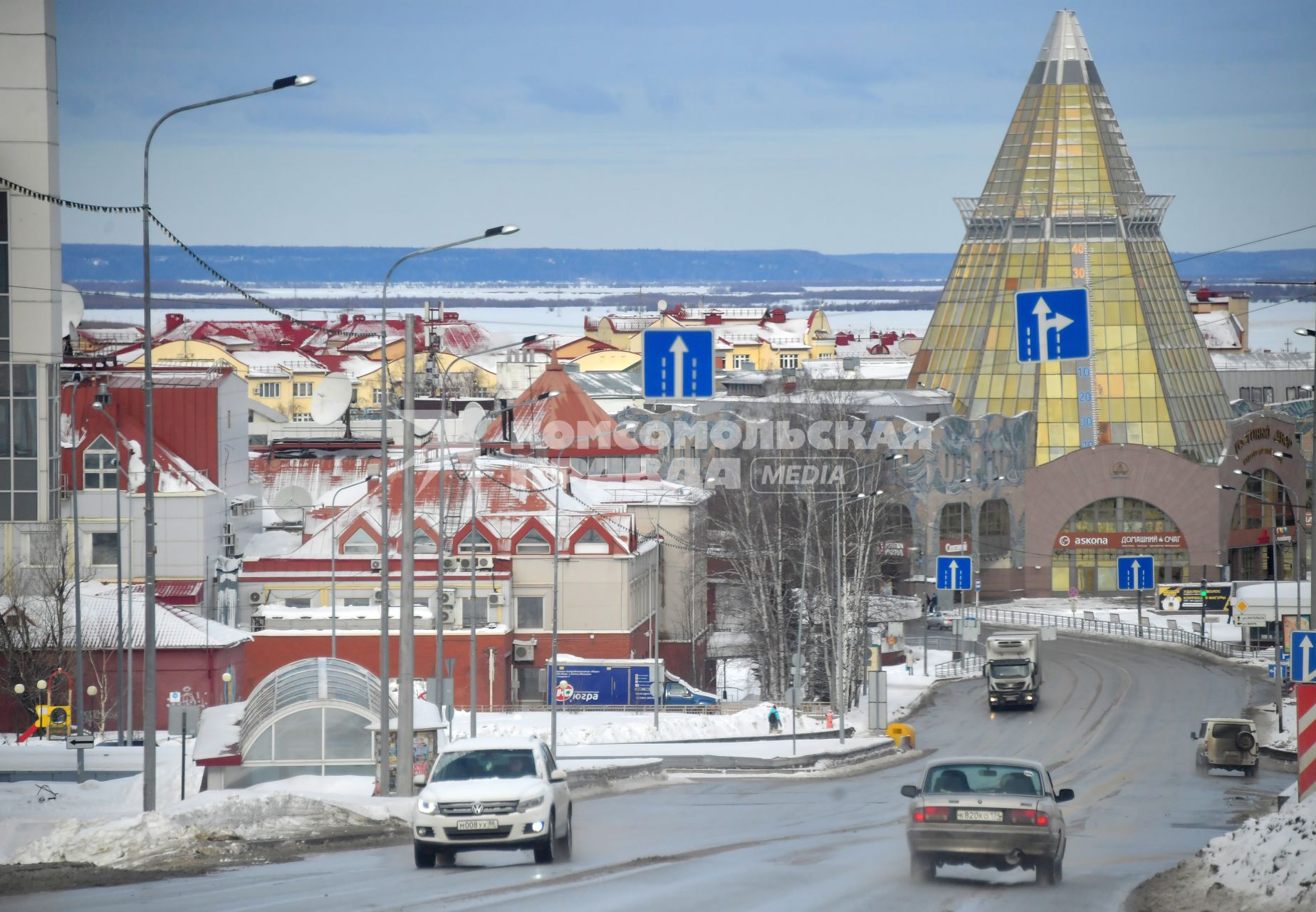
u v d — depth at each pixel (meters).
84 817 77.94
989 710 163.00
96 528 149.88
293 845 59.72
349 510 157.12
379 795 77.19
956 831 48.62
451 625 149.38
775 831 68.00
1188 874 48.91
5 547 143.12
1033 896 45.69
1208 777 111.44
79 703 110.94
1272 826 48.84
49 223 142.38
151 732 69.06
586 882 47.19
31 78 141.38
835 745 125.81
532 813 52.41
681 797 90.38
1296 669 79.69
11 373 142.62
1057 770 117.75
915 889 46.38
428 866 52.50
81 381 154.38
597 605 155.62
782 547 172.38
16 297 142.38
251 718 85.62
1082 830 75.56
